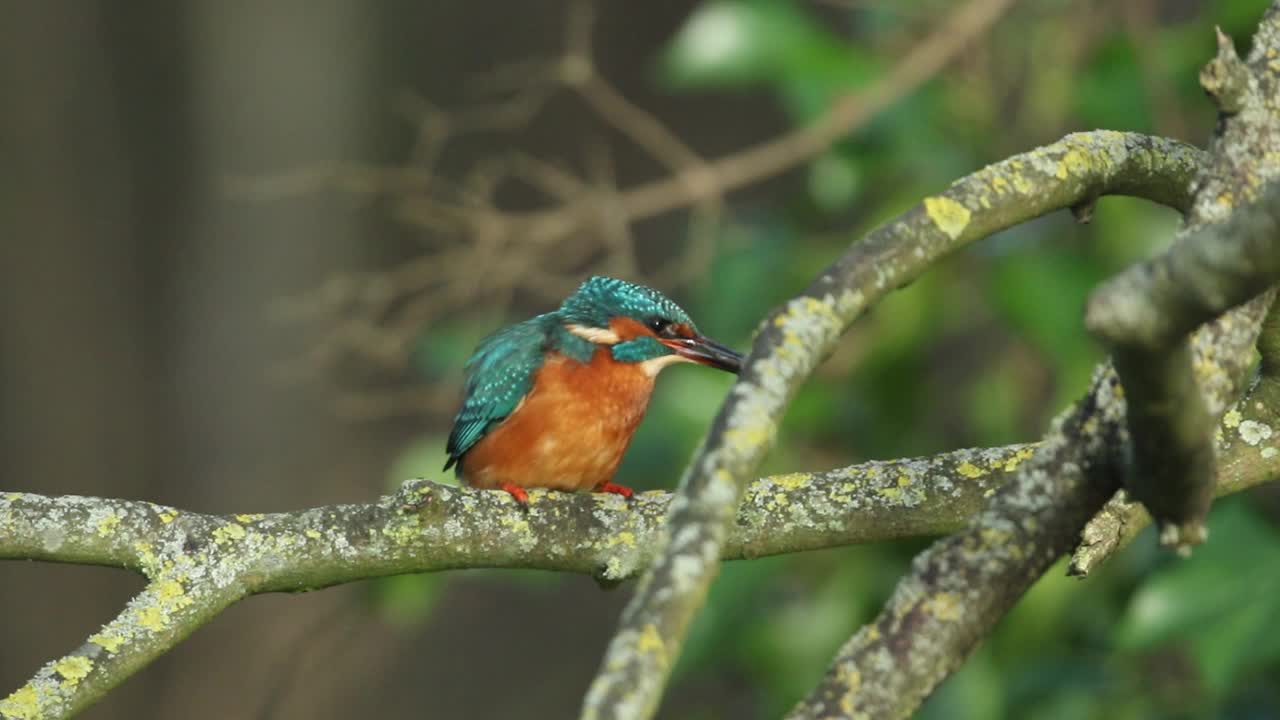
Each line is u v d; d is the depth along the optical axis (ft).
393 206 74.90
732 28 32.07
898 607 11.57
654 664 10.08
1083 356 29.63
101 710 67.00
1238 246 9.25
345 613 44.98
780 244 33.47
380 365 41.93
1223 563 25.96
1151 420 10.66
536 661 72.84
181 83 77.46
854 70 32.22
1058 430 11.98
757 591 32.30
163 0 77.20
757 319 33.14
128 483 75.66
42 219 74.95
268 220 76.43
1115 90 31.71
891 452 32.83
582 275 43.06
